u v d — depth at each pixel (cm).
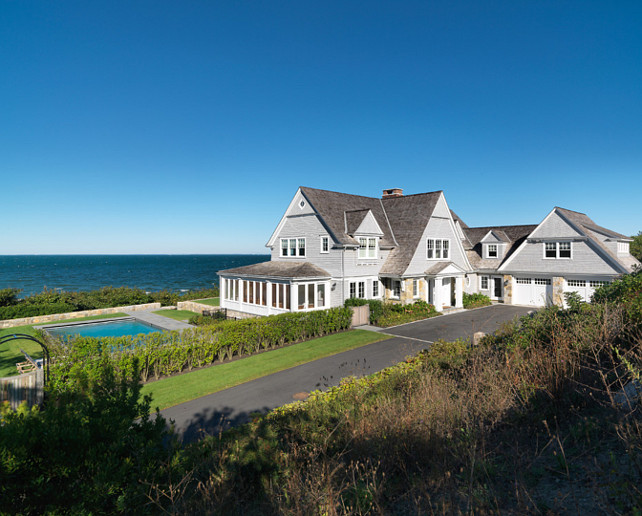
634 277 1466
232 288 3027
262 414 1048
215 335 1631
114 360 1293
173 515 466
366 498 462
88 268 16912
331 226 2666
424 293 2942
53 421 477
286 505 471
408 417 599
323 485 488
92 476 462
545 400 659
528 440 575
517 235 3591
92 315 3000
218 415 1100
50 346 1293
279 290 2572
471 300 3164
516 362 763
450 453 526
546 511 383
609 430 501
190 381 1400
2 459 409
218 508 505
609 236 2884
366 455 573
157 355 1424
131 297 3381
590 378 659
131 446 527
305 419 819
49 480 450
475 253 3684
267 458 645
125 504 470
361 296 2767
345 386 1106
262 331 1817
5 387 1045
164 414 1115
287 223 3009
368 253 2795
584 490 414
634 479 393
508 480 466
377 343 1942
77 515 429
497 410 631
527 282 3173
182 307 3331
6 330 2486
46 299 2994
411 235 2942
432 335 2097
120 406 572
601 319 892
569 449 516
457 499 443
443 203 3116
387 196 3550
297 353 1767
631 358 682
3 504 420
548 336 912
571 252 2895
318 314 2105
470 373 834
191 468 620
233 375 1462
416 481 491
